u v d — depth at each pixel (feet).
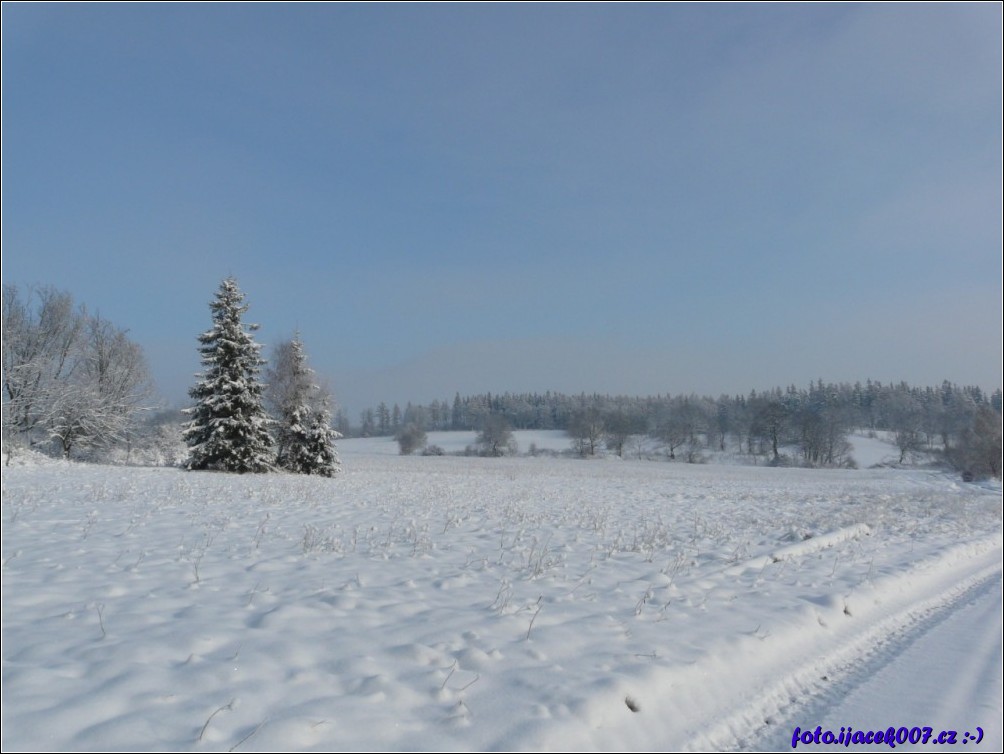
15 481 66.23
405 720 14.90
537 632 21.43
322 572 28.40
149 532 36.68
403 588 26.23
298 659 17.80
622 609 25.09
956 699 19.52
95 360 130.21
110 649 17.58
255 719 14.35
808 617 26.17
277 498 56.44
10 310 107.34
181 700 14.97
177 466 117.70
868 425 448.65
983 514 80.43
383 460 221.25
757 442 344.69
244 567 28.76
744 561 36.37
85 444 128.26
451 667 17.84
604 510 60.08
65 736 13.07
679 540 43.60
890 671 22.15
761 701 19.08
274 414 123.13
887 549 45.60
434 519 47.37
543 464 215.31
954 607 32.32
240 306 112.06
